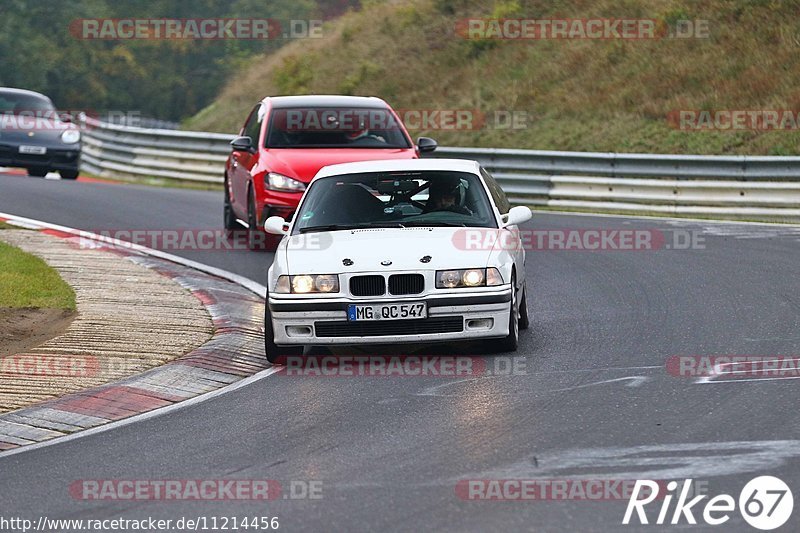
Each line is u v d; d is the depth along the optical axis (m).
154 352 34.00
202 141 94.25
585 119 99.75
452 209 36.19
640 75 102.69
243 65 156.62
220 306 41.44
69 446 25.22
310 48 139.88
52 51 182.50
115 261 51.06
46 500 21.30
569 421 25.77
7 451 24.97
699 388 28.61
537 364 32.19
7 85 177.75
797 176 68.88
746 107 92.50
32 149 87.44
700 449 23.14
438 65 120.62
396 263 32.75
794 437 23.83
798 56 96.25
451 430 25.33
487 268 32.94
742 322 37.66
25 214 66.75
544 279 48.19
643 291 44.44
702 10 108.56
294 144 55.78
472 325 32.84
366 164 38.47
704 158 72.12
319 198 37.03
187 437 25.66
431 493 20.73
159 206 73.19
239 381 31.94
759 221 67.75
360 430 25.64
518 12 122.75
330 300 32.62
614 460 22.56
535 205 78.06
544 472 21.88
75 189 80.88
